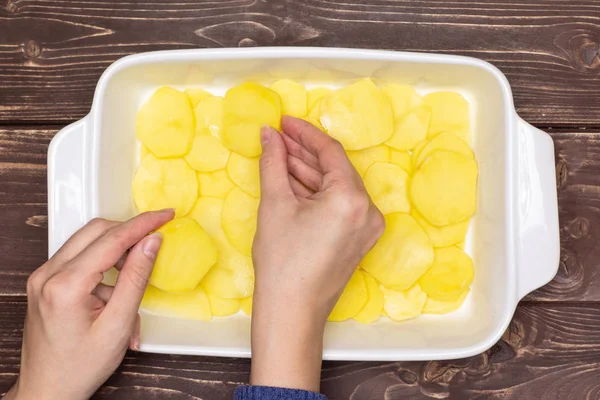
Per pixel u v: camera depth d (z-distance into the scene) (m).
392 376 0.68
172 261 0.61
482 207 0.65
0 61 0.69
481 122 0.65
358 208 0.56
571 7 0.69
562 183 0.68
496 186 0.63
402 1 0.69
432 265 0.65
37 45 0.69
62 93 0.69
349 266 0.58
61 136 0.62
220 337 0.63
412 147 0.66
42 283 0.58
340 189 0.57
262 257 0.57
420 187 0.64
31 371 0.58
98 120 0.61
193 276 0.62
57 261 0.58
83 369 0.58
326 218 0.56
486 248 0.64
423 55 0.62
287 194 0.58
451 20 0.69
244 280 0.64
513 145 0.62
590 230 0.68
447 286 0.65
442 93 0.66
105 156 0.62
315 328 0.57
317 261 0.56
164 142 0.65
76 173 0.62
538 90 0.69
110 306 0.57
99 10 0.69
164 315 0.63
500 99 0.63
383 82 0.66
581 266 0.68
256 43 0.69
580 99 0.69
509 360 0.68
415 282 0.65
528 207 0.63
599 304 0.68
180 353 0.61
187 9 0.69
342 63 0.63
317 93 0.66
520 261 0.63
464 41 0.69
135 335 0.61
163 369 0.67
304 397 0.55
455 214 0.64
